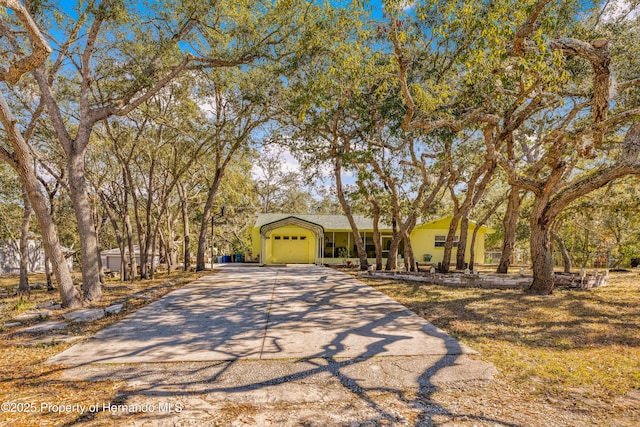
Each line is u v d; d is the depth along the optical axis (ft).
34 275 79.92
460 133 31.68
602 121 23.39
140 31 33.94
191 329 21.42
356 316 24.66
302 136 42.06
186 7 31.48
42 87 28.94
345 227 75.10
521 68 19.44
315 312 25.95
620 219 57.98
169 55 33.88
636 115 21.88
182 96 45.55
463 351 17.25
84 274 29.45
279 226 69.72
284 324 22.58
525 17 20.08
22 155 24.47
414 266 46.83
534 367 15.10
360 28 26.05
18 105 39.19
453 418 11.02
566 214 44.80
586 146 23.86
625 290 33.73
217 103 50.80
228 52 34.24
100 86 41.27
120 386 13.38
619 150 35.78
